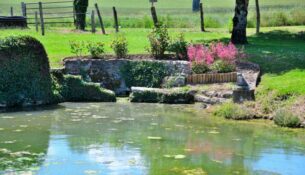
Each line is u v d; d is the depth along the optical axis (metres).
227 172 13.47
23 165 13.70
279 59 25.02
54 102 22.58
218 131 17.75
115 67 25.02
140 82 24.73
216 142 16.34
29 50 22.27
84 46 27.38
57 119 19.22
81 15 38.00
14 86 21.81
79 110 21.03
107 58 25.67
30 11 54.28
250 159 14.62
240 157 14.79
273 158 14.76
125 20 44.06
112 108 21.58
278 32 35.75
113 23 42.72
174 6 63.31
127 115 20.14
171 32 35.38
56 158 14.34
